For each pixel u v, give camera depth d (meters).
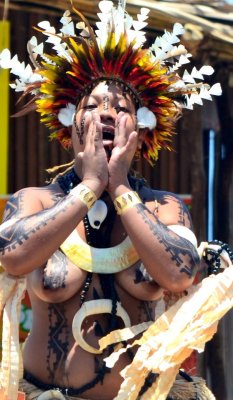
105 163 8.92
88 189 8.81
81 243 9.20
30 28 16.94
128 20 9.71
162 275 8.77
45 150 17.28
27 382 9.27
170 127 9.90
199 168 16.14
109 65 9.42
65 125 9.66
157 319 8.94
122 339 8.92
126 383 8.73
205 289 9.06
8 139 16.98
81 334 9.06
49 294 9.03
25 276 9.04
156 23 14.09
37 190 9.52
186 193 18.25
